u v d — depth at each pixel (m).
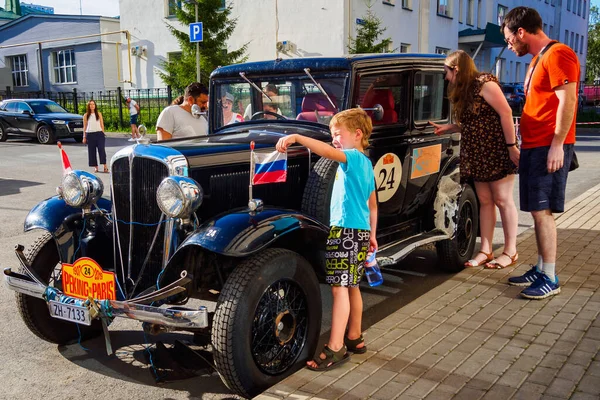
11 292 5.22
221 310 3.04
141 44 25.39
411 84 4.80
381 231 4.72
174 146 3.64
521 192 4.39
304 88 4.51
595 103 31.70
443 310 4.07
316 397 2.90
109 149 16.95
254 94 4.86
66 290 3.51
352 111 3.27
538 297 4.23
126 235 3.71
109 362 3.82
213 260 3.70
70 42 29.72
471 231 5.59
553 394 2.86
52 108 20.48
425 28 23.62
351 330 3.40
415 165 4.87
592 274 4.79
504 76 32.06
